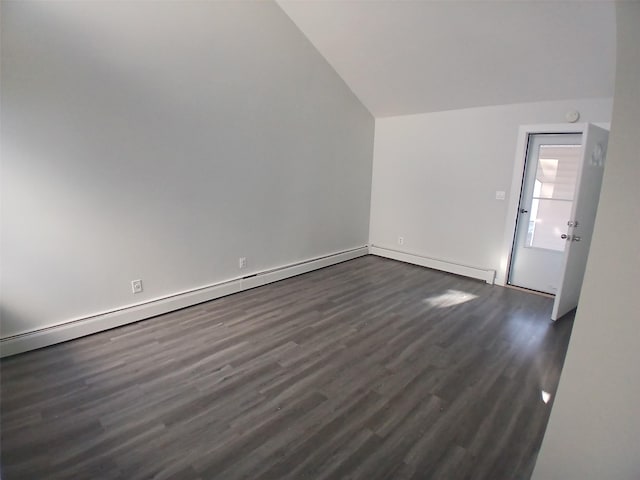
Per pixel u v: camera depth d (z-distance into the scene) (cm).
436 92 408
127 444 169
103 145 260
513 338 283
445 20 303
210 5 303
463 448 169
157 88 283
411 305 349
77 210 254
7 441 169
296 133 407
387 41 354
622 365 109
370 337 281
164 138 294
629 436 110
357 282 420
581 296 115
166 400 202
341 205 493
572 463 125
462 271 450
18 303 239
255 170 373
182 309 329
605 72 298
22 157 226
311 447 169
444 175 453
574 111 343
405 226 508
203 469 155
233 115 341
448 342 275
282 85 379
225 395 207
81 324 268
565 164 363
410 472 155
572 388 121
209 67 314
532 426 184
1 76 212
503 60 324
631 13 98
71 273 259
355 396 208
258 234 390
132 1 258
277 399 204
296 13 358
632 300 104
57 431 176
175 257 320
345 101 461
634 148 100
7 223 226
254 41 343
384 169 519
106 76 254
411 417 190
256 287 395
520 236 403
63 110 238
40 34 222
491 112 399
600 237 109
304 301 356
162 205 302
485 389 216
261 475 153
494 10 276
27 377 220
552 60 304
